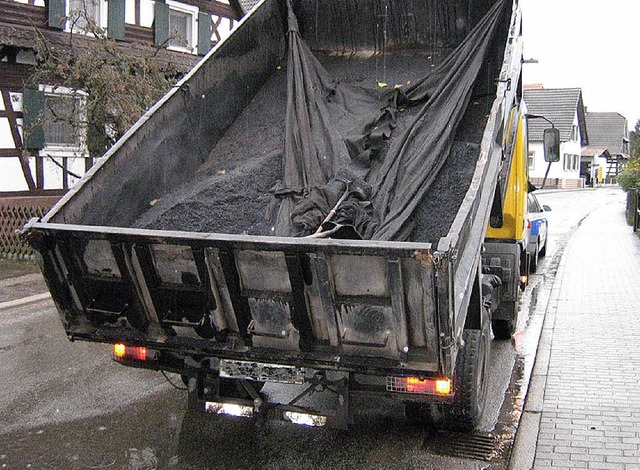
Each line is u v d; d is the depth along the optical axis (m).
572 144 58.03
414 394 4.02
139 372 6.79
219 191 5.65
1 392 6.18
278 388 4.58
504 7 6.67
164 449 4.97
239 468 4.66
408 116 6.32
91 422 5.48
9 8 14.23
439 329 3.58
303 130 6.09
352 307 3.72
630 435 5.20
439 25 7.24
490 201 4.85
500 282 6.82
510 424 5.43
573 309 9.57
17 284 11.16
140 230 4.01
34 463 4.73
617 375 6.62
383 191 5.37
